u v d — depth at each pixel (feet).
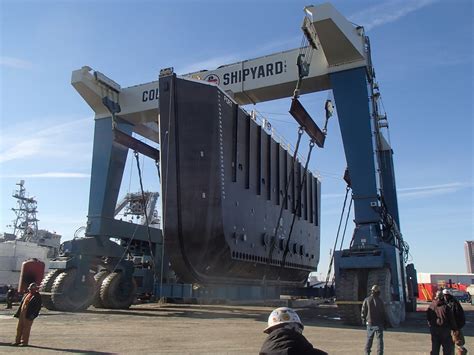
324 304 109.09
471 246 484.33
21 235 230.48
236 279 74.43
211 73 78.48
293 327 10.61
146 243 89.35
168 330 48.21
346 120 64.64
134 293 79.77
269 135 86.58
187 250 64.85
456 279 307.78
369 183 61.26
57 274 72.74
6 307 90.27
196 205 64.34
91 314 66.44
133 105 83.35
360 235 58.23
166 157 66.03
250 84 74.69
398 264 59.26
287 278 96.22
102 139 83.35
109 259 79.56
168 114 66.39
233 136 71.36
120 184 84.28
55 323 53.93
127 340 40.50
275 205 86.22
